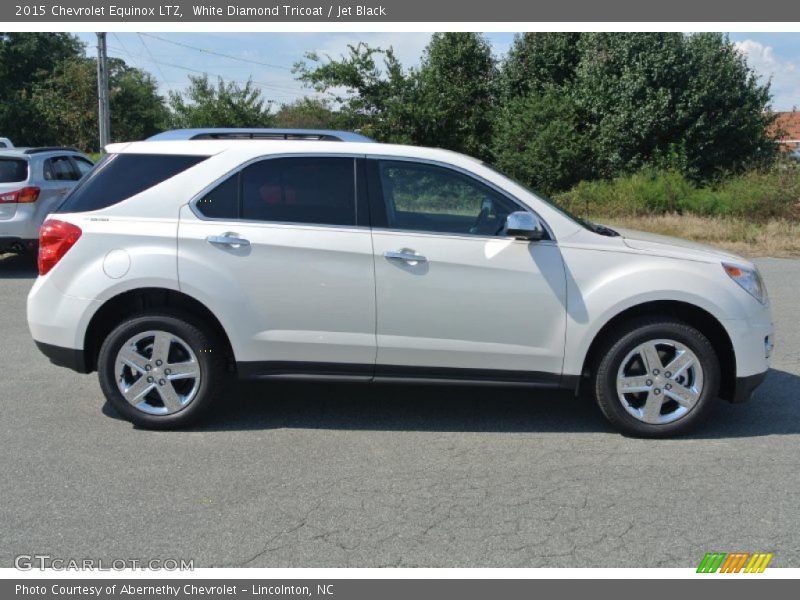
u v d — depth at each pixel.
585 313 4.50
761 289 4.73
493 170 4.72
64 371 5.97
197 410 4.70
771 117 21.59
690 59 20.45
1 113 38.97
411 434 4.74
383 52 23.12
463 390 5.63
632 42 20.78
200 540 3.44
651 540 3.47
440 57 24.38
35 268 10.81
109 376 4.66
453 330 4.54
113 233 4.56
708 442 4.63
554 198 20.33
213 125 27.30
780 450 4.51
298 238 4.51
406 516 3.67
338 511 3.71
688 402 4.61
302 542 3.44
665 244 4.77
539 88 23.78
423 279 4.50
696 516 3.69
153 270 4.50
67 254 4.59
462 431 4.80
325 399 5.39
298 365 4.62
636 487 3.99
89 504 3.76
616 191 18.77
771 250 12.81
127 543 3.42
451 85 23.67
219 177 4.62
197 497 3.84
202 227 4.54
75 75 38.28
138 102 46.38
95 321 4.68
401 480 4.07
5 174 9.97
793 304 8.72
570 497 3.88
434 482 4.05
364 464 4.27
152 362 4.66
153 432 4.71
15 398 5.32
